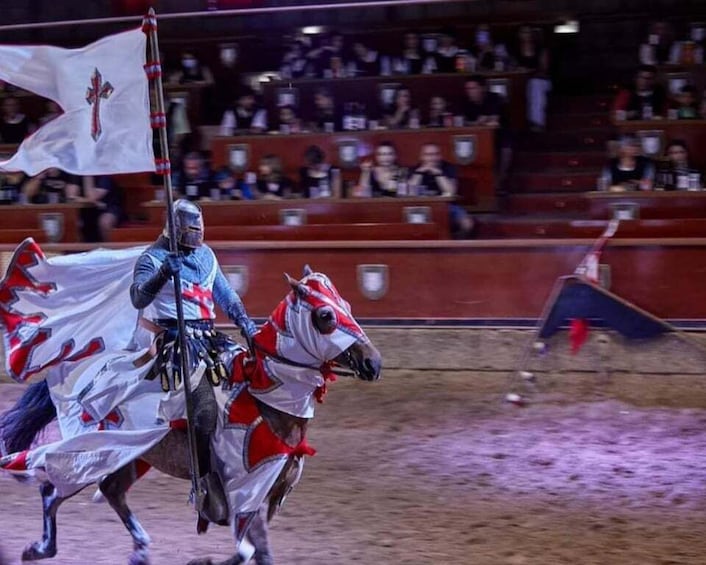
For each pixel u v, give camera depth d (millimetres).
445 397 9789
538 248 10320
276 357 4973
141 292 4977
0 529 6520
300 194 12383
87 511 6891
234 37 16531
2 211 12648
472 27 15352
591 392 9742
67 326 5629
